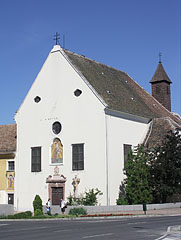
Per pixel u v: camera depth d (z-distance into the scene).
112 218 29.03
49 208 34.91
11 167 45.28
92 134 38.62
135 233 17.61
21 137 43.81
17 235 17.03
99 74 44.84
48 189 40.81
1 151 45.59
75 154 39.50
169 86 56.44
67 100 40.78
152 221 24.56
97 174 37.84
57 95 41.66
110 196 37.47
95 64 46.56
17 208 42.75
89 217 29.55
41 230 19.38
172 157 37.34
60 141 40.78
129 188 37.25
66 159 39.97
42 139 42.12
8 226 22.44
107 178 37.34
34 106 43.31
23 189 42.75
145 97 50.97
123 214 30.70
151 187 37.22
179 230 18.86
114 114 39.62
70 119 40.28
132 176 37.22
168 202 40.47
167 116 50.44
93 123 38.69
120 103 41.88
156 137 43.25
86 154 38.78
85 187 38.38
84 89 39.75
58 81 41.78
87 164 38.56
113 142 38.88
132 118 42.62
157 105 51.97
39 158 42.09
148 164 38.59
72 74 40.88
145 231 18.45
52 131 41.47
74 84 40.56
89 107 39.16
